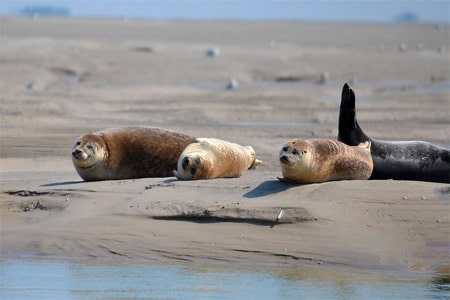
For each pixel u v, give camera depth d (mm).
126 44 165375
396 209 41031
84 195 44625
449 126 86812
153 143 48875
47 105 94562
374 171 47406
